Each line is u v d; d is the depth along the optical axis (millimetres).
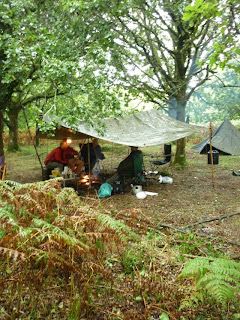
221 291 2066
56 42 5816
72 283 2369
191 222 4922
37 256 2242
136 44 10438
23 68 5828
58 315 2270
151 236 3990
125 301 2533
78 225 2781
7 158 14344
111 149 16812
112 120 8188
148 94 11312
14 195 2764
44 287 2496
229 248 3814
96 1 6645
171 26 11031
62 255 2451
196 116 20016
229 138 11070
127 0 7711
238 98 16344
